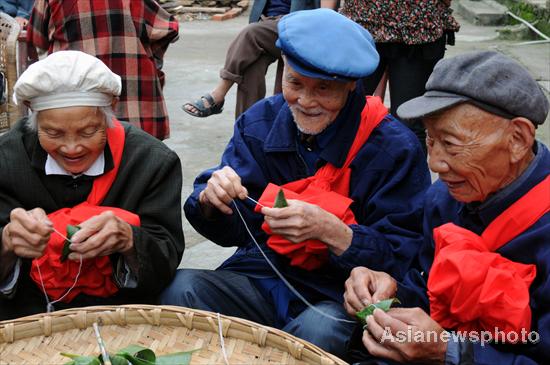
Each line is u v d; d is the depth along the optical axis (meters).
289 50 2.00
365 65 2.00
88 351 1.79
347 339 2.00
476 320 1.71
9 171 2.08
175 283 2.16
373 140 2.14
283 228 1.97
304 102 2.03
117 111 3.48
